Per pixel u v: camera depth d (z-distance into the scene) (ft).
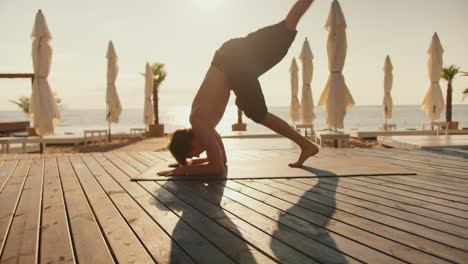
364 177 9.98
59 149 36.19
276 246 4.88
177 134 10.86
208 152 10.10
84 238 5.31
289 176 9.97
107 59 45.78
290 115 44.83
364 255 4.54
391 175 10.26
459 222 5.87
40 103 27.58
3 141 28.09
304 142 11.52
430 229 5.52
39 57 27.73
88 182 9.78
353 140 41.86
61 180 10.17
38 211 6.86
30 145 31.14
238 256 4.57
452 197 7.59
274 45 10.11
